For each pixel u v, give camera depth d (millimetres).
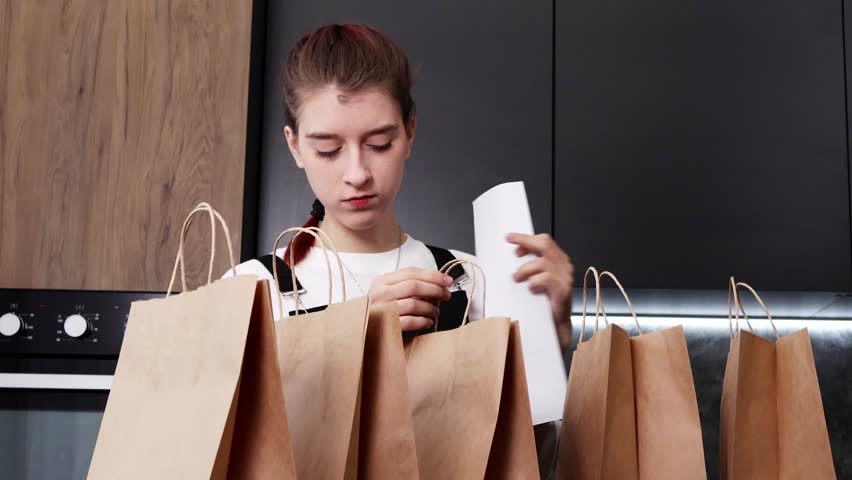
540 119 1993
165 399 694
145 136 1818
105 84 1831
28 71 1825
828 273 1953
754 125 1997
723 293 1982
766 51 2021
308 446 731
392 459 736
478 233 1030
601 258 1954
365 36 1188
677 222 1964
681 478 892
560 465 987
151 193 1803
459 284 1280
